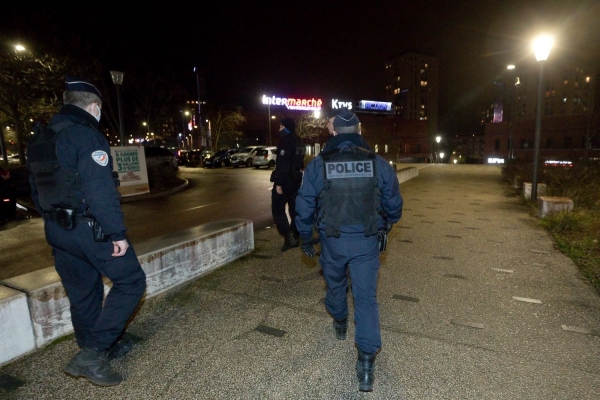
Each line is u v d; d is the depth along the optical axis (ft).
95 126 7.88
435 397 7.38
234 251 15.79
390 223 8.36
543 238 19.03
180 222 27.53
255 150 97.25
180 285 13.08
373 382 7.77
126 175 40.14
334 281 8.53
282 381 7.95
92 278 8.43
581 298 11.76
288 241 16.79
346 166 7.79
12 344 8.66
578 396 7.32
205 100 143.43
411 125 255.91
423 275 13.92
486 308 11.14
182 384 7.89
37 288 9.18
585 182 33.50
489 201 31.45
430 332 9.80
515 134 154.61
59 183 7.29
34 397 7.52
